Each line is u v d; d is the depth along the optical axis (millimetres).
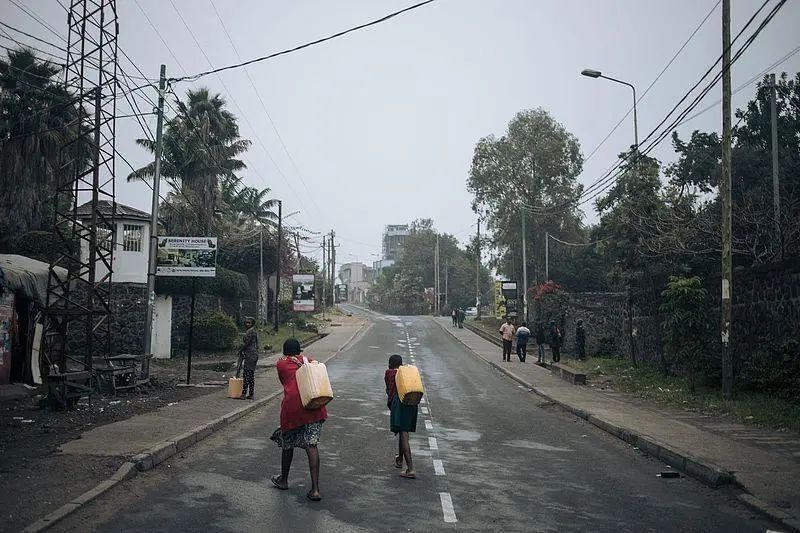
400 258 127062
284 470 8102
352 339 47219
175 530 6367
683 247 23000
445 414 15805
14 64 28828
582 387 21391
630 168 24531
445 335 52844
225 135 46469
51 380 13906
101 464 8750
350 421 14203
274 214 55250
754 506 7648
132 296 29031
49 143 28906
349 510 7250
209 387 19391
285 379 8023
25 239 28062
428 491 8250
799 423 12570
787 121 33188
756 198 26578
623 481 9125
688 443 11102
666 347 18641
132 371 17719
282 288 60188
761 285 17281
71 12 17875
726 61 16172
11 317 17312
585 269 60625
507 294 49688
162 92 20172
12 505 6859
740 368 18047
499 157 57406
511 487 8602
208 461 9758
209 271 19922
